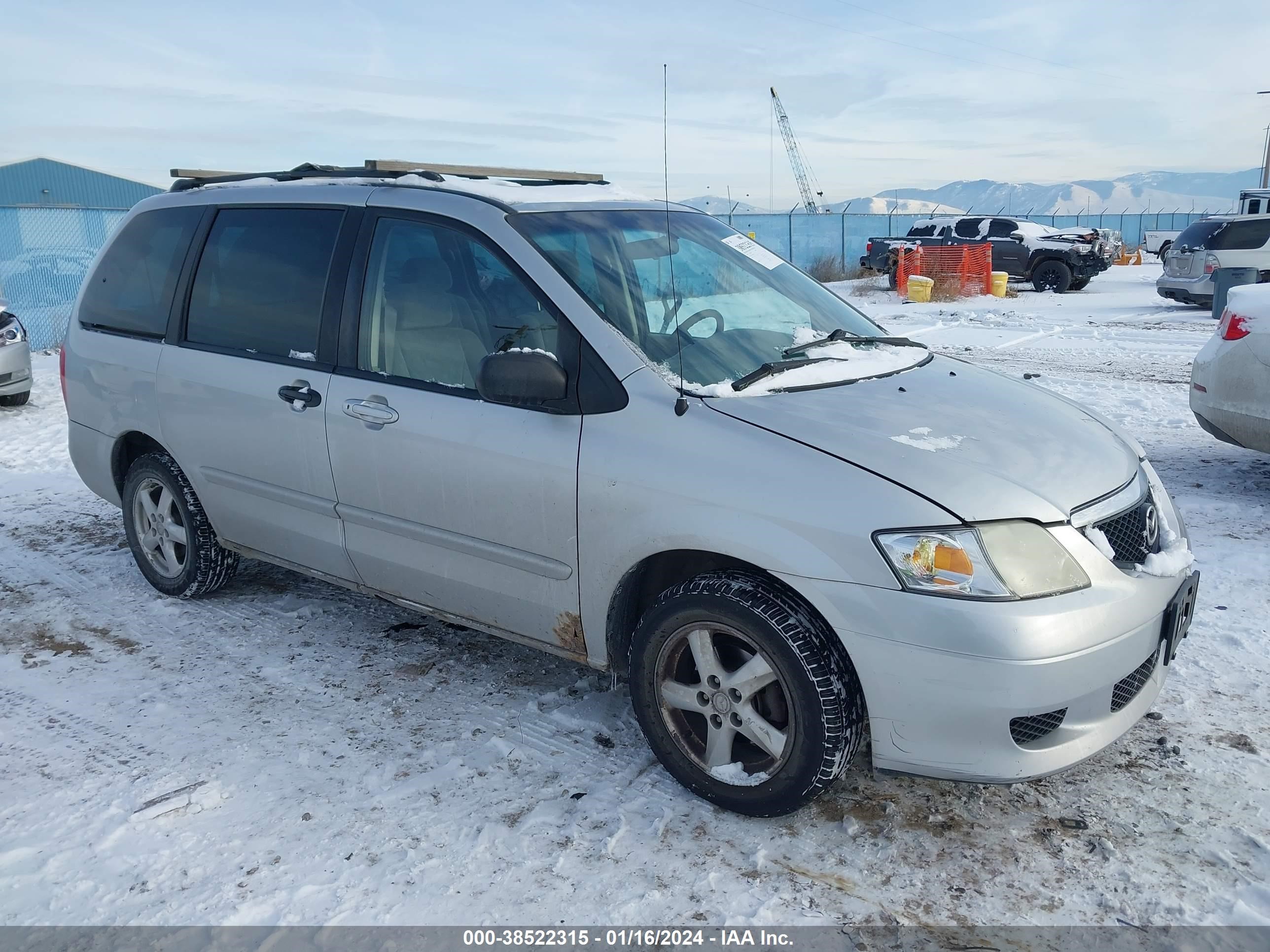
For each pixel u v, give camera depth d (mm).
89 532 5711
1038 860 2643
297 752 3271
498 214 3375
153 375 4336
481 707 3574
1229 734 3207
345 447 3605
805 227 34656
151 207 4637
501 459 3164
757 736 2787
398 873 2643
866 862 2654
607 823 2846
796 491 2645
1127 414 8289
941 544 2506
